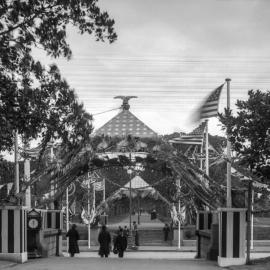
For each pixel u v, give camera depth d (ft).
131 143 108.37
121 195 193.36
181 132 124.06
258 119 80.59
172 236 178.19
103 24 71.61
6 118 73.00
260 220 260.01
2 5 68.80
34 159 105.09
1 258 85.71
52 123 75.82
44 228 110.11
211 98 103.81
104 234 107.34
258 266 80.28
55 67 75.25
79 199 165.89
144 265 81.10
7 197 89.51
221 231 85.87
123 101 115.44
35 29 70.79
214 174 156.66
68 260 91.86
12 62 72.13
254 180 84.28
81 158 107.24
